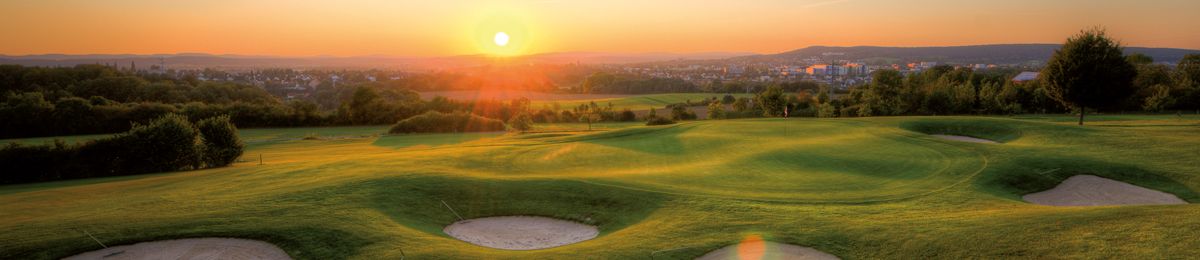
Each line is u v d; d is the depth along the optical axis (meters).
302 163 41.00
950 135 49.75
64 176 48.25
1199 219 16.31
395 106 124.19
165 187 30.94
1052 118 76.94
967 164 32.44
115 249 18.92
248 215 22.20
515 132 93.06
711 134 50.38
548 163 38.69
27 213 24.36
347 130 106.56
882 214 21.70
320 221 21.20
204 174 37.91
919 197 25.34
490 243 21.38
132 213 23.16
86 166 48.75
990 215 19.72
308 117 114.75
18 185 44.62
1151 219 16.77
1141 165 30.73
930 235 17.39
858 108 104.75
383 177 29.25
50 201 27.56
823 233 18.78
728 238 18.84
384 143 75.25
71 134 95.12
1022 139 43.50
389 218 22.64
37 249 18.56
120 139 49.78
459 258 17.16
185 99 136.38
